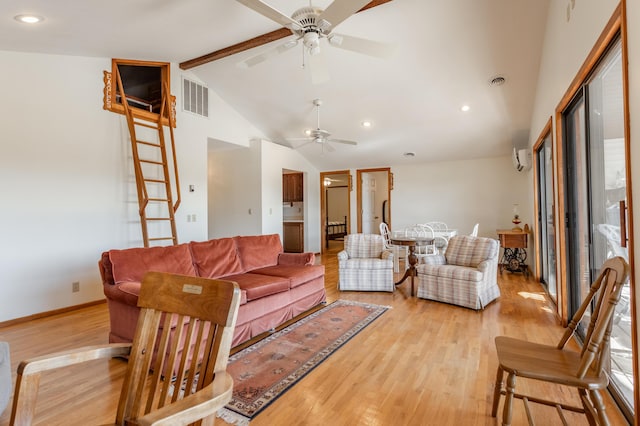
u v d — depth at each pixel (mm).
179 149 5172
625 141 1562
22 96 3545
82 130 4027
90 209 4094
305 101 5566
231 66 4992
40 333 3152
